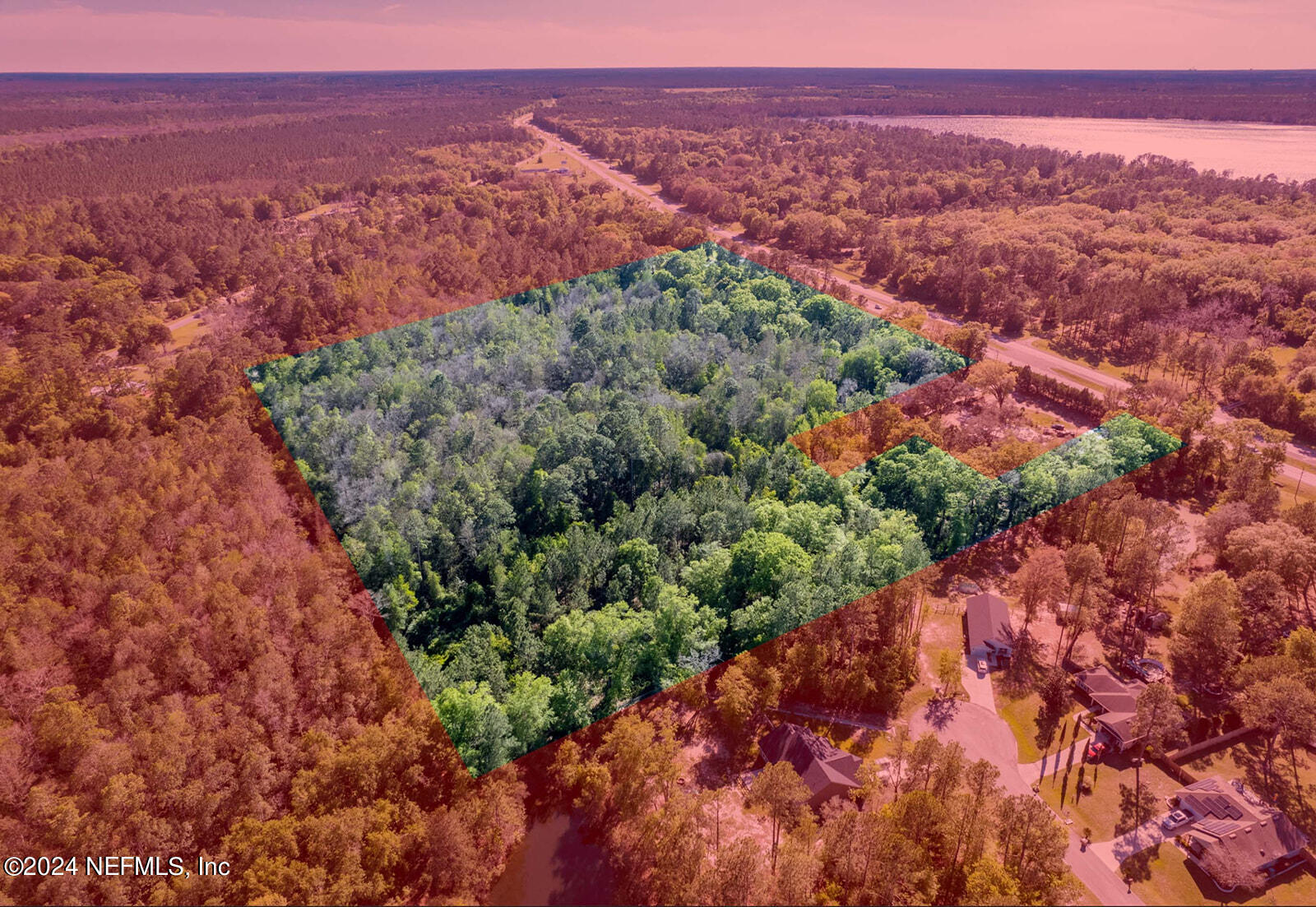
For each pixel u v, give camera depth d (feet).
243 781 246.06
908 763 267.59
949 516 296.51
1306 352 563.89
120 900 216.95
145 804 242.58
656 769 249.14
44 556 335.26
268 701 258.57
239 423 311.06
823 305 332.80
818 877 232.73
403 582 222.07
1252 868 234.99
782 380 277.64
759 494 256.32
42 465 409.69
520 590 228.63
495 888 240.73
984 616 333.01
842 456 268.82
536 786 262.26
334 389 271.69
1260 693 278.46
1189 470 445.37
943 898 230.27
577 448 246.06
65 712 265.54
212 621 286.46
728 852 231.71
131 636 290.56
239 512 288.71
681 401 266.98
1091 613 331.36
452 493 226.79
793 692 301.43
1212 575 342.85
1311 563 333.42
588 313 323.37
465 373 271.69
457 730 228.02
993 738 290.15
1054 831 233.14
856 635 294.25
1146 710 278.87
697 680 264.11
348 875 221.25
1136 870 244.01
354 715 258.57
